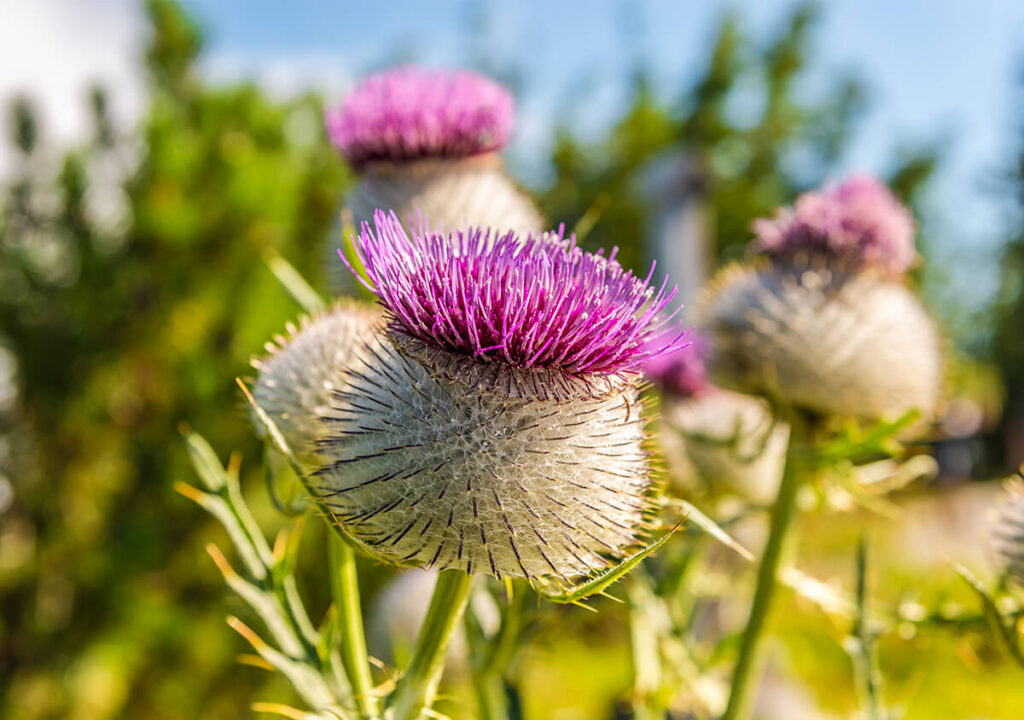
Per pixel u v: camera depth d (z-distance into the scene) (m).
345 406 2.31
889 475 3.87
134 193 9.33
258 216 9.03
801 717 7.19
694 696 3.53
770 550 3.54
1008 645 2.63
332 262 3.73
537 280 2.17
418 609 5.24
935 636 3.09
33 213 9.47
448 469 2.04
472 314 2.11
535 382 2.14
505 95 3.99
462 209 3.64
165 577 9.05
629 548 2.49
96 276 9.06
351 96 3.96
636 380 2.30
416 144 3.70
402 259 2.22
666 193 9.12
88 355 9.06
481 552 2.09
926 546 16.20
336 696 2.46
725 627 5.72
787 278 3.79
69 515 9.56
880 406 3.68
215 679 8.93
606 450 2.20
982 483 33.28
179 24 10.73
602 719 7.76
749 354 3.73
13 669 8.94
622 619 3.60
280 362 2.72
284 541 2.61
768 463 4.36
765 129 30.89
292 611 2.54
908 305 3.96
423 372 2.15
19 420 9.43
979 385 38.16
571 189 29.33
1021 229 36.12
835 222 3.84
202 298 8.86
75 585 8.93
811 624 9.91
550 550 2.11
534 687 8.21
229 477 2.65
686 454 4.39
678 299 8.87
